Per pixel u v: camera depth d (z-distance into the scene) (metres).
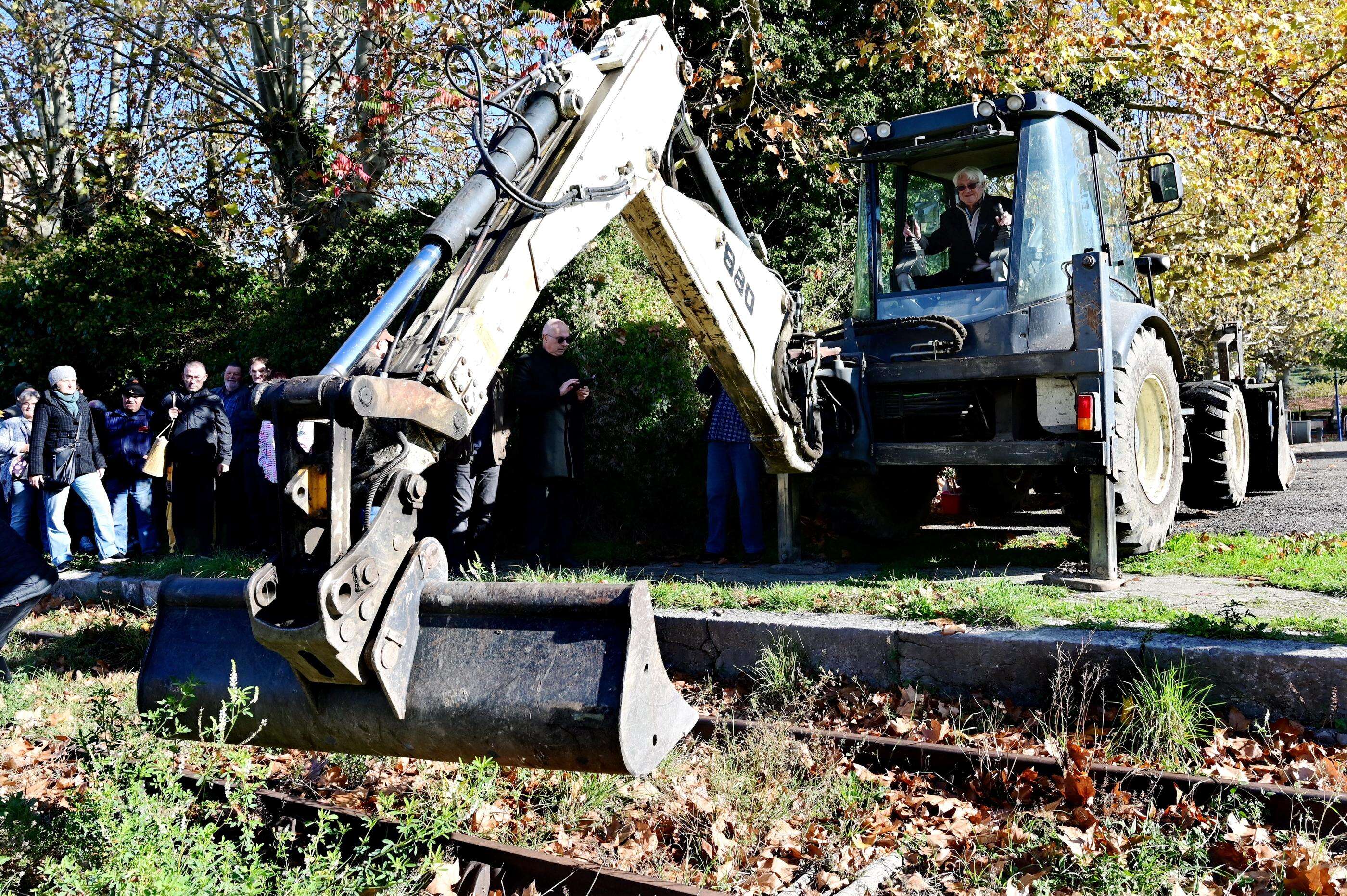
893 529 8.10
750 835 3.86
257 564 8.87
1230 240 16.58
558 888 3.42
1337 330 30.73
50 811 4.21
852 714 5.17
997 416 6.76
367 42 15.20
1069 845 3.53
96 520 10.48
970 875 3.52
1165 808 3.83
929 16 11.38
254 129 16.56
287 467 3.08
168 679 3.58
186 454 10.34
